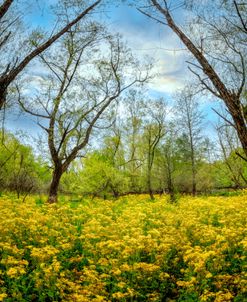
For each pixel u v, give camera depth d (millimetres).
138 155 40281
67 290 8406
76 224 14094
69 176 39438
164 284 8633
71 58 24500
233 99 9992
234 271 9000
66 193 39156
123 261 8922
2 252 9594
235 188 37438
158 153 38219
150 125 35625
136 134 39188
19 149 31797
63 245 9602
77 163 39031
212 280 8352
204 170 42625
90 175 34750
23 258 9875
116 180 34500
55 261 8445
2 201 16781
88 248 10227
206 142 40656
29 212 13266
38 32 20094
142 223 13273
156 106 35594
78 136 25062
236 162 35688
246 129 9852
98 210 16344
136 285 8227
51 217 12891
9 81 10352
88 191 34969
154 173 39406
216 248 9352
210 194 39938
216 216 14680
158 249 9375
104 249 9336
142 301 8180
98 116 25141
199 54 10398
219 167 40688
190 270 8469
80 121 24375
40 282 7859
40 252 8602
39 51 10781
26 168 31375
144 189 40438
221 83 10102
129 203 24312
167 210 18125
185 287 8320
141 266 8172
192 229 11812
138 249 9031
